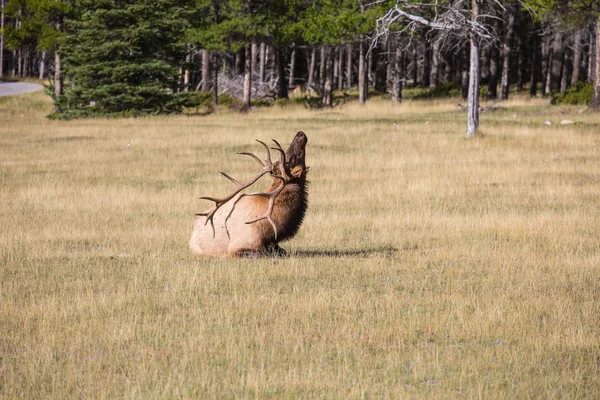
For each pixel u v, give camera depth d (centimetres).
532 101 16988
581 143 10369
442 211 6288
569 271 3922
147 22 18225
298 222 4103
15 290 3550
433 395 2233
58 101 18350
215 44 18750
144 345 2708
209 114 18150
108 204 6838
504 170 8538
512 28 18400
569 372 2388
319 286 3578
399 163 9250
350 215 6103
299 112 17475
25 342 2752
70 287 3634
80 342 2745
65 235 5262
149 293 3481
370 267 3991
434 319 2967
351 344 2683
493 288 3556
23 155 10575
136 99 17800
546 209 6284
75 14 19162
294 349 2611
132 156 10231
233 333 2853
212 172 8875
